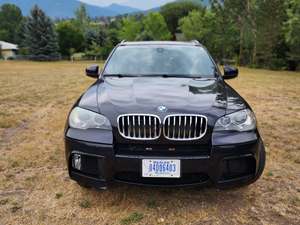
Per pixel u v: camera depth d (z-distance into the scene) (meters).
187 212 2.62
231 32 35.59
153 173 2.38
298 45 27.09
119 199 2.81
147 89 2.86
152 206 2.70
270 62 29.66
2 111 6.39
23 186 3.04
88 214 2.58
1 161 3.64
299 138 4.73
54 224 2.44
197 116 2.43
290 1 27.52
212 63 3.70
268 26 28.83
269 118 6.08
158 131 2.41
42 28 45.69
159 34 58.41
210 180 2.45
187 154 2.39
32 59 44.47
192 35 45.47
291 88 11.19
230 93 2.96
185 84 3.05
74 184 3.08
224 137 2.44
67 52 55.06
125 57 3.75
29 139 4.50
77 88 10.47
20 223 2.44
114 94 2.76
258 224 2.47
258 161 2.61
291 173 3.42
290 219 2.54
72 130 2.60
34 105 7.19
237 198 2.86
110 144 2.41
